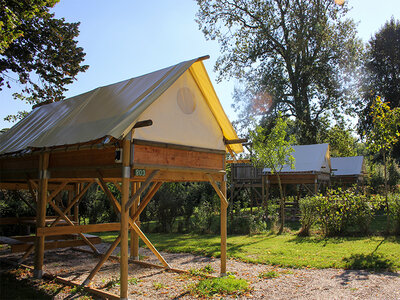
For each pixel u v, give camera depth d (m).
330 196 13.24
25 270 7.90
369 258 8.20
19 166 8.42
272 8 30.62
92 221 18.38
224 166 7.72
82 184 12.22
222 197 7.30
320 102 32.75
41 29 13.44
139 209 7.57
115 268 8.28
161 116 6.29
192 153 6.85
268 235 13.79
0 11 9.13
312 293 5.72
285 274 7.18
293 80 31.25
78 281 6.92
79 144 6.07
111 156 5.81
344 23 30.28
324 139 33.91
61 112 8.48
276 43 30.86
